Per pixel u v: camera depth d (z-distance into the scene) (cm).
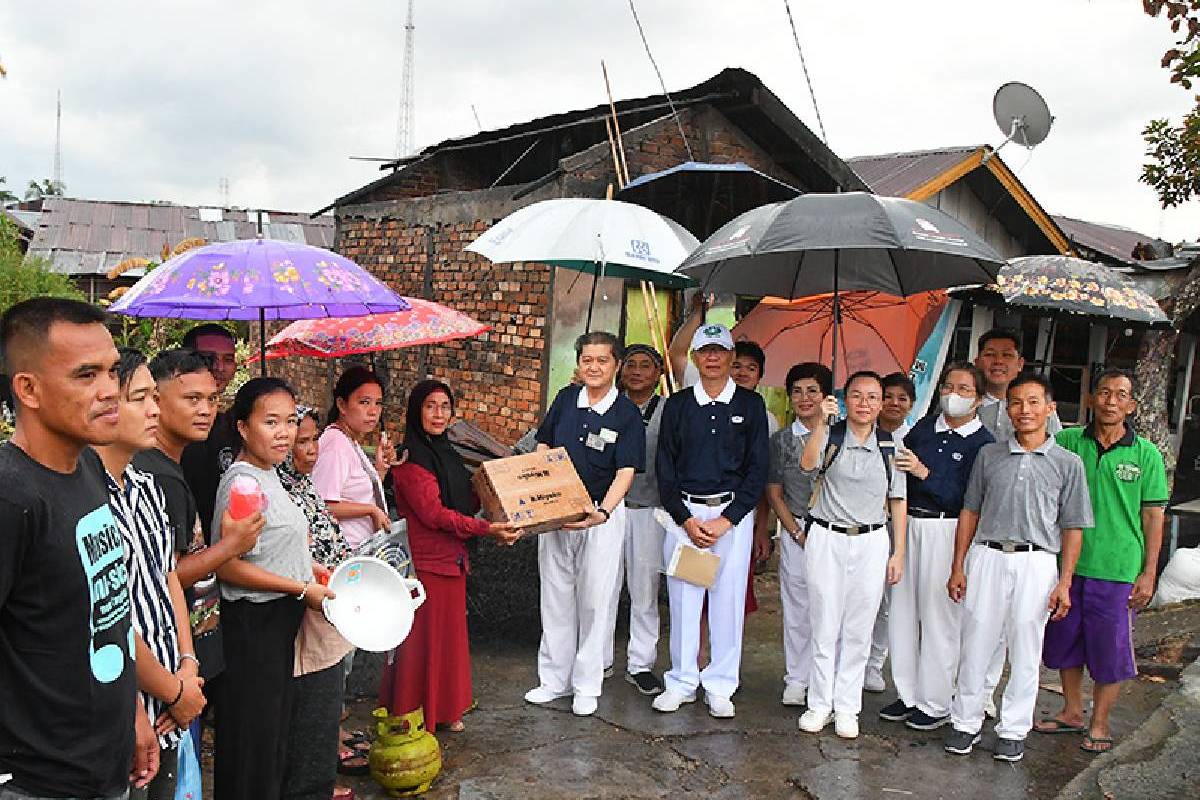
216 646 308
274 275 402
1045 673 579
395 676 442
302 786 355
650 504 529
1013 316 1012
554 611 509
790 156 812
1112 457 462
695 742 469
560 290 732
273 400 322
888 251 525
